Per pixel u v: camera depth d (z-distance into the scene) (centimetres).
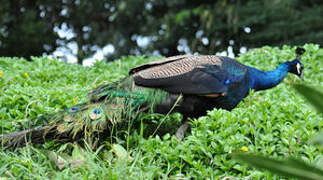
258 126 389
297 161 130
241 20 1369
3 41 1345
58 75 628
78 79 628
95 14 1451
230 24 1320
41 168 329
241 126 396
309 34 1284
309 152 348
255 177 331
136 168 339
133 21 1448
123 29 1457
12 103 448
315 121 391
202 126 388
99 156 372
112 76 639
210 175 346
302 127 380
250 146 362
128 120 392
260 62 712
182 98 411
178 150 365
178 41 1464
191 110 419
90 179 319
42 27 1359
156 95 399
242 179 334
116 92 393
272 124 402
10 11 1362
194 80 411
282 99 540
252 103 514
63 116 375
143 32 1462
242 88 448
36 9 1420
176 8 1431
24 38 1343
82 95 501
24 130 363
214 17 1336
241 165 348
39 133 363
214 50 1330
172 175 357
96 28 1470
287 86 622
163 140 404
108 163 363
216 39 1348
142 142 382
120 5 1328
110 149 390
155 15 1461
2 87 502
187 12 1332
